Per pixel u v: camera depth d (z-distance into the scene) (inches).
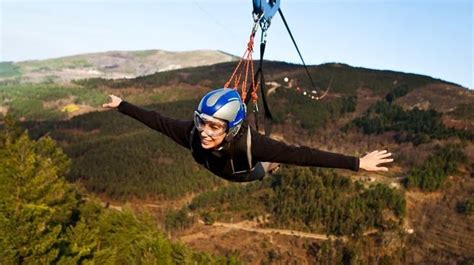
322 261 5723.4
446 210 6968.5
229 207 7140.8
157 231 2231.8
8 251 1074.7
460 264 5565.9
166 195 7810.0
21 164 1427.2
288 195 7066.9
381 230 6358.3
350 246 5876.0
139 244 1898.4
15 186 1384.1
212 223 6663.4
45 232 1268.5
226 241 6190.9
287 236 6314.0
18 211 1174.3
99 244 1807.3
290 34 297.7
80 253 1355.8
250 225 6648.6
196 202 7347.4
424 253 5930.1
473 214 6752.0
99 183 7864.2
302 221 6624.0
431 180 7598.4
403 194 7342.5
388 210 6786.4
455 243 6082.7
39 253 1173.7
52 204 1588.3
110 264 1525.6
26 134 1788.9
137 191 7716.5
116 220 1971.0
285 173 7450.8
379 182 7810.0
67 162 2288.4
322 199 6786.4
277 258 5792.3
